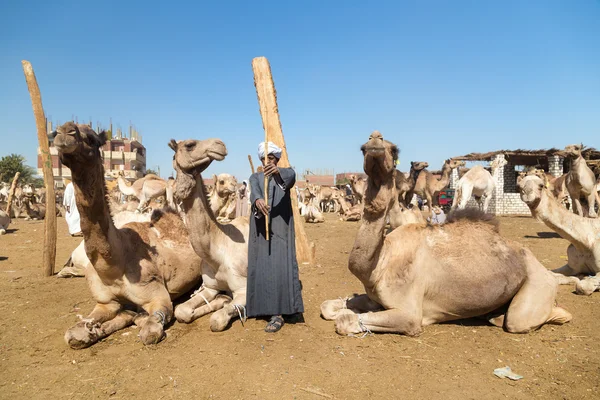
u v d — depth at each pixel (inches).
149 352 156.9
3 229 584.7
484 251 172.4
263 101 303.3
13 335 178.7
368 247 159.9
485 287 167.5
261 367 141.6
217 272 194.9
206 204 186.2
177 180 176.9
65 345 166.7
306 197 1008.2
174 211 227.8
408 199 663.1
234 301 188.7
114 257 170.1
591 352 152.6
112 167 2519.7
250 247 184.5
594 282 228.7
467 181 712.4
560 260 333.4
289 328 180.5
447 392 124.8
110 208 173.9
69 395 125.9
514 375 134.3
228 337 170.4
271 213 182.2
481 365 142.9
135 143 2719.0
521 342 162.6
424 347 158.1
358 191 792.3
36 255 402.9
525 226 619.8
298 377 134.2
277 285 179.5
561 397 122.0
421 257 170.7
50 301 230.7
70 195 535.5
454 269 169.3
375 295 172.6
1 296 241.9
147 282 183.0
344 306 194.4
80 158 148.6
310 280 271.3
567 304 212.4
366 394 123.6
